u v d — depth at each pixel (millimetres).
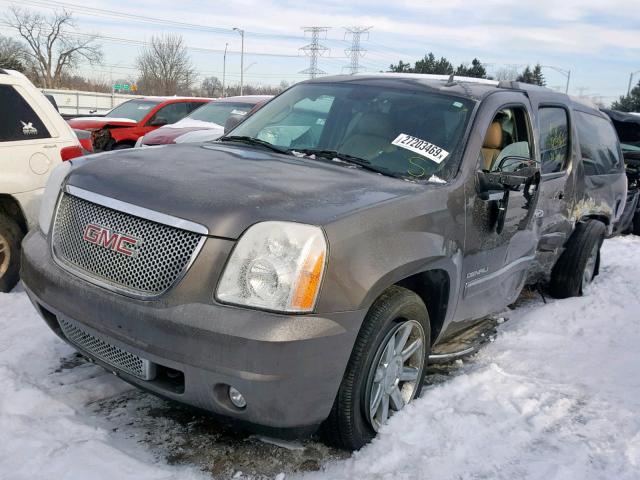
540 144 4809
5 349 3859
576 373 4184
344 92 4328
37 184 5172
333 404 2861
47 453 2756
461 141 3717
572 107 5609
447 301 3514
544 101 4902
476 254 3680
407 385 3418
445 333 3777
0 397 3188
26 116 5215
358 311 2709
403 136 3805
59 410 3199
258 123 4434
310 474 2875
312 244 2604
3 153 4988
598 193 6055
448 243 3322
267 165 3402
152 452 2947
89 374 3650
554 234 5309
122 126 12781
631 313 5598
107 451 2812
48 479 2570
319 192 2975
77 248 2977
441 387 3648
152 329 2621
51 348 3938
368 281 2736
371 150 3770
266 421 2637
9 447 2783
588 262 6184
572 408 3627
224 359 2510
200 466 2877
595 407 3660
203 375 2568
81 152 5574
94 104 44312
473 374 3902
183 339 2559
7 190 4973
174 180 2961
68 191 3133
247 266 2582
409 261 2961
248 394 2549
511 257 4230
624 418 3521
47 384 3480
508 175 3561
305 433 2811
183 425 3213
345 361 2729
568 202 5402
